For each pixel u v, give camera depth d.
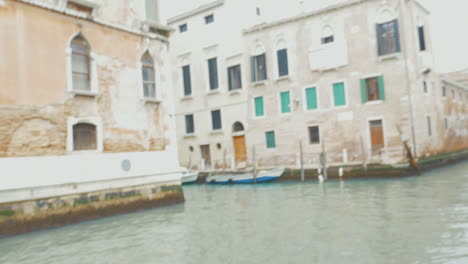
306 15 22.02
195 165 26.73
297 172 21.44
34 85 10.37
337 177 20.30
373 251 7.12
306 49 22.17
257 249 7.79
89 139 11.80
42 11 10.72
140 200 12.87
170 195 13.98
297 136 22.47
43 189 10.29
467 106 31.36
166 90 14.41
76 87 11.62
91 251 8.20
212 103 26.00
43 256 7.90
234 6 24.91
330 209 11.73
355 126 20.67
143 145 13.30
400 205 11.47
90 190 11.41
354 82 20.70
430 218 9.44
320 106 21.72
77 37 11.75
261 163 23.84
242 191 18.72
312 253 7.27
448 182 15.76
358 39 20.59
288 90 22.81
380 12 20.02
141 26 13.63
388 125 19.77
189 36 27.08
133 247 8.42
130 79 13.13
